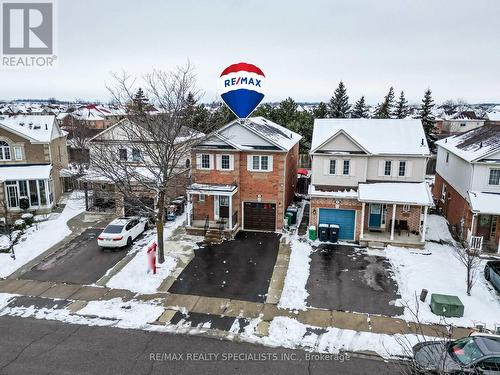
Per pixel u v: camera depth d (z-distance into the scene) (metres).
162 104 21.50
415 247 23.30
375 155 25.31
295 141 30.77
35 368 12.68
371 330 15.05
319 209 24.92
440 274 19.61
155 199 26.33
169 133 19.89
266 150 25.28
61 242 24.22
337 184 26.03
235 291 18.11
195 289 18.30
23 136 30.09
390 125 27.45
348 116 67.81
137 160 24.84
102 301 17.19
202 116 29.45
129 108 22.36
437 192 33.66
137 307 16.69
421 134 26.56
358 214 24.39
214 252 22.66
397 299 17.42
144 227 26.16
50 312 16.28
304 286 18.61
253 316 16.06
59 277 19.48
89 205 30.19
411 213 25.22
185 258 21.77
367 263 21.22
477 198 23.17
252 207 26.58
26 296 17.61
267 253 22.55
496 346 12.07
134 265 20.73
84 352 13.58
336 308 16.69
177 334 14.77
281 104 50.16
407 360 13.23
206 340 14.41
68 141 46.19
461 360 11.77
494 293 18.02
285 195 27.36
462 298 17.28
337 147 25.55
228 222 26.48
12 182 29.73
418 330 15.02
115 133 26.83
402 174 25.58
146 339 14.41
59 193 34.38
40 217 28.98
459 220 25.95
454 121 81.06
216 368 12.81
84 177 28.42
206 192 25.08
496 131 27.59
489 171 23.55
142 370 12.66
